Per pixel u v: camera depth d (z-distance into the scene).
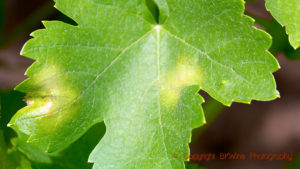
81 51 0.29
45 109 0.28
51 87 0.28
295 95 0.56
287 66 0.56
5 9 0.42
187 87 0.29
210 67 0.29
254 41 0.28
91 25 0.29
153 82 0.30
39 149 0.32
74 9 0.29
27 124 0.28
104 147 0.29
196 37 0.29
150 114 0.29
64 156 0.32
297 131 0.54
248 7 0.40
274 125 0.55
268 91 0.28
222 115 0.55
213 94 0.29
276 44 0.34
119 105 0.29
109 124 0.29
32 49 0.28
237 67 0.29
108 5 0.29
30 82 0.28
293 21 0.28
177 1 0.29
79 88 0.29
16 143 0.32
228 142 0.54
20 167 0.32
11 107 0.33
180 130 0.28
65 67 0.28
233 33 0.29
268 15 0.39
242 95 0.29
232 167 0.53
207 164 0.53
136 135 0.29
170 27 0.30
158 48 0.30
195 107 0.29
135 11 0.29
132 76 0.30
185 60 0.30
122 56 0.30
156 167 0.28
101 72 0.29
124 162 0.29
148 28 0.30
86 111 0.29
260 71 0.29
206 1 0.29
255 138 0.54
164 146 0.29
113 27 0.29
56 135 0.28
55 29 0.28
